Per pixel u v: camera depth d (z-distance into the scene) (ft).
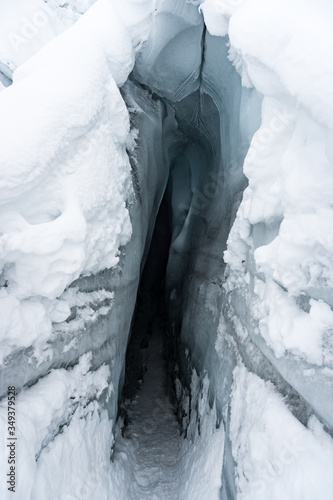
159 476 13.76
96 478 9.68
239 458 8.44
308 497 5.73
